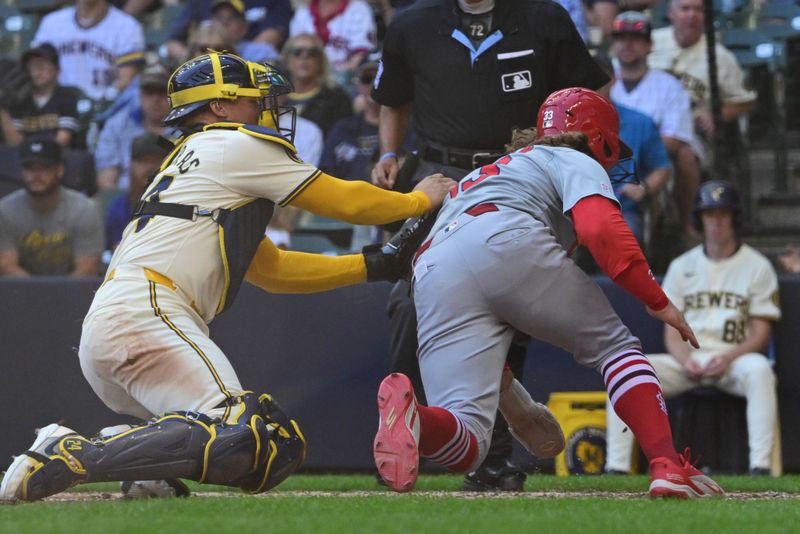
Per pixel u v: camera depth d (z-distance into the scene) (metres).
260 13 31.03
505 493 15.38
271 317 22.39
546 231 12.44
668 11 28.41
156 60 30.09
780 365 22.38
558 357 22.30
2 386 22.25
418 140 17.09
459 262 12.34
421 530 8.92
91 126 29.53
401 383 11.54
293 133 14.33
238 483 12.74
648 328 22.44
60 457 11.89
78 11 31.00
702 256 22.47
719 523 9.69
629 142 24.75
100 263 25.73
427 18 16.73
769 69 27.55
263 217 13.39
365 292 22.33
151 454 11.99
